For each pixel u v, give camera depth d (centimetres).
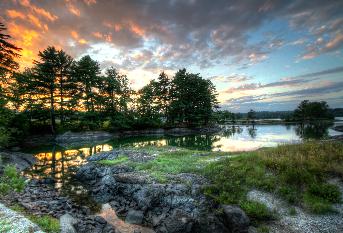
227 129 8538
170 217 1092
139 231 1088
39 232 805
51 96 5156
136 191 1439
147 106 7369
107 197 1538
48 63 5112
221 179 1427
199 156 2225
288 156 1555
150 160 2153
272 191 1259
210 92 8850
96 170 2041
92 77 6059
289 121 13462
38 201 1262
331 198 1129
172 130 7194
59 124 5531
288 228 1015
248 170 1475
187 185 1385
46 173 2189
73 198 1527
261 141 4312
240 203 1190
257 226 1052
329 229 975
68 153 3356
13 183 1489
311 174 1301
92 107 6109
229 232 1013
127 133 6462
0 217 923
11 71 3259
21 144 4181
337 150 1545
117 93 6825
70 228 923
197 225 1028
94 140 5203
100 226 1068
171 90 8356
